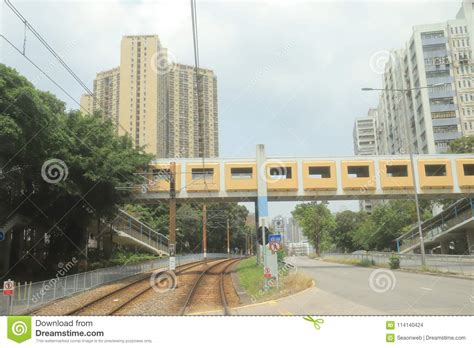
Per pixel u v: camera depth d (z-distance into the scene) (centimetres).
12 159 2570
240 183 3941
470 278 2516
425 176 4034
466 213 4509
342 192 4000
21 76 2334
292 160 4031
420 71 8769
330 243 10162
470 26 8756
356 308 1420
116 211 3734
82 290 2362
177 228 8125
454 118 8488
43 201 3069
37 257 3559
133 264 3591
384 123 11600
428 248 5928
